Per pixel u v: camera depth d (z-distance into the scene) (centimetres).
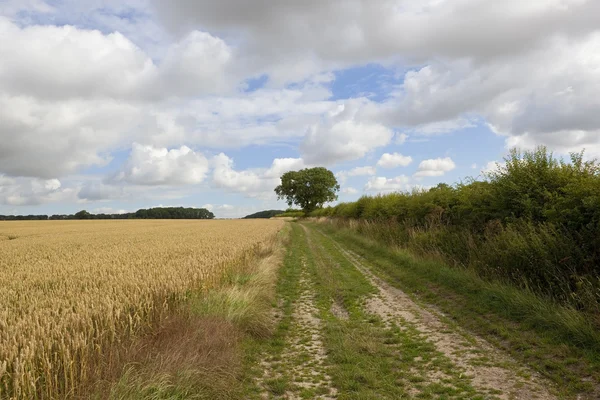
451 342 732
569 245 827
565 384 529
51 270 1238
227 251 1605
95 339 570
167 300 828
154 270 1078
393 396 536
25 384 457
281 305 1109
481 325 800
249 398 548
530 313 769
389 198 2694
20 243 2631
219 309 820
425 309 973
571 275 774
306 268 1752
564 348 621
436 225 1706
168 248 1888
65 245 2370
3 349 495
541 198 1064
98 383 482
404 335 793
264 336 818
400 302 1060
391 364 648
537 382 543
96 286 909
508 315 809
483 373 586
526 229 994
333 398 543
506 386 538
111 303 691
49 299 799
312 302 1138
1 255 1828
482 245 1176
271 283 1277
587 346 612
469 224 1384
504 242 1029
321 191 9194
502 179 1188
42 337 534
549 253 851
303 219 9038
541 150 1137
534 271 883
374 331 823
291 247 2616
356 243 2491
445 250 1419
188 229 4497
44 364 476
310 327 895
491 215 1244
